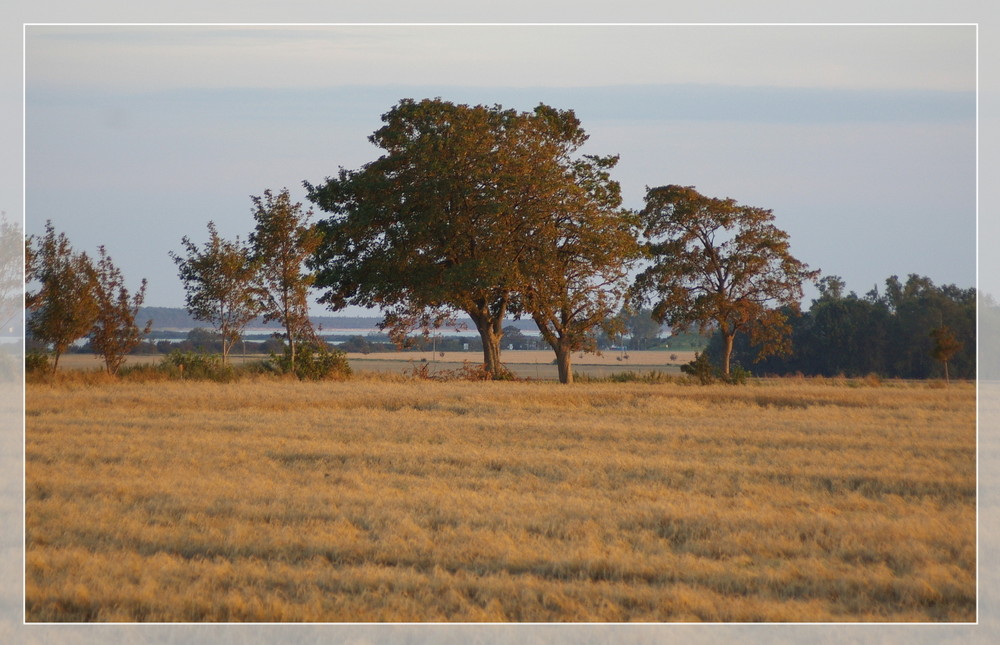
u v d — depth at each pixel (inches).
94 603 868.0
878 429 1971.0
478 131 4074.8
